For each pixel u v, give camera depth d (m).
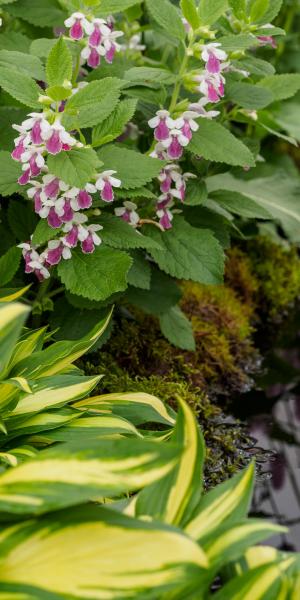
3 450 1.08
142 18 1.45
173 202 1.26
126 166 1.15
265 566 0.91
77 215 1.13
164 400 1.31
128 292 1.29
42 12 1.28
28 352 1.14
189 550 0.87
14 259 1.18
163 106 1.22
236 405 1.42
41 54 1.19
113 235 1.16
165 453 0.89
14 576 0.87
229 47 1.17
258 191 1.55
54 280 1.31
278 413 1.41
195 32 1.16
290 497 1.27
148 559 0.87
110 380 1.31
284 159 1.76
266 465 1.32
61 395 1.10
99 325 1.15
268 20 1.27
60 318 1.25
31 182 1.11
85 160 1.08
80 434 1.08
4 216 1.30
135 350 1.38
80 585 0.86
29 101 1.10
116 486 0.88
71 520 0.89
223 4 1.15
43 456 0.90
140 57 1.38
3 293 1.20
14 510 0.87
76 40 1.16
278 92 1.34
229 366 1.46
